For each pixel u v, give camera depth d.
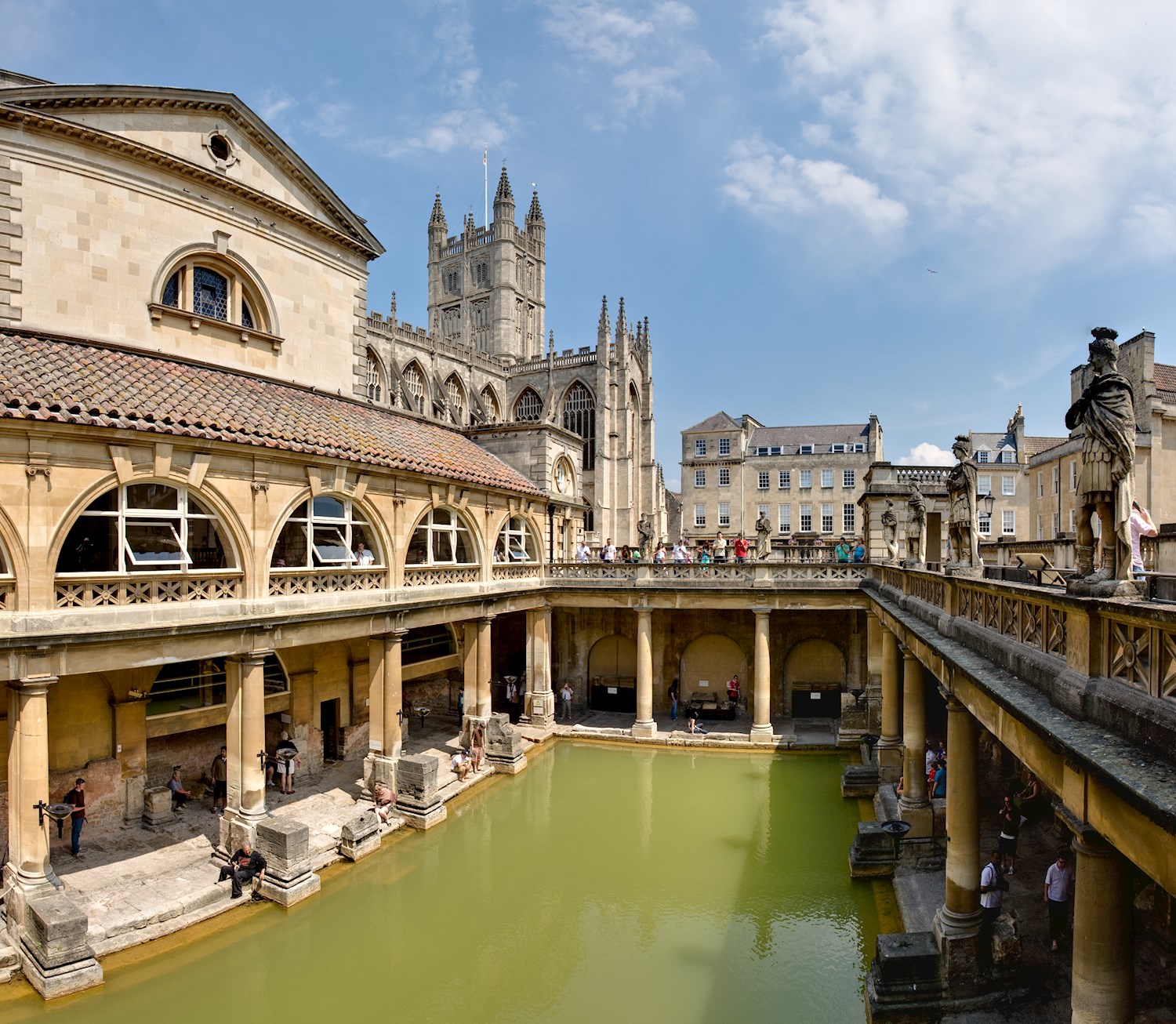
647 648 39.00
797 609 37.59
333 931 20.25
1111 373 8.93
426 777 27.34
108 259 26.62
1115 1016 9.02
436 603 30.45
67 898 18.09
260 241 31.52
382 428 32.50
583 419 87.50
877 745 29.73
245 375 29.34
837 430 86.94
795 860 24.20
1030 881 19.61
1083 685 8.77
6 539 18.23
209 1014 16.78
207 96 29.06
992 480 64.81
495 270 111.00
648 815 28.64
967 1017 14.97
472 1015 16.84
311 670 31.25
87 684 24.02
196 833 24.53
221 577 22.44
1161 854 6.95
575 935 20.09
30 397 18.98
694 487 86.50
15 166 24.64
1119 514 8.67
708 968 18.44
